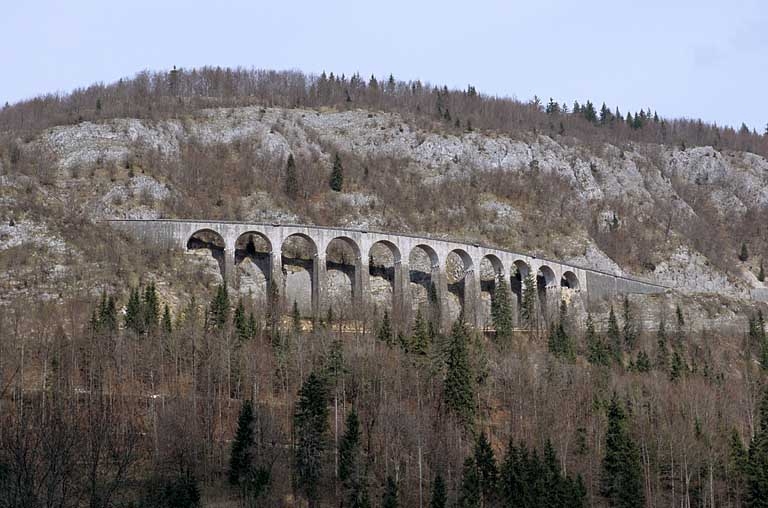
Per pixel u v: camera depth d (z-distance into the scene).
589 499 125.62
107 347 142.38
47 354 139.62
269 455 123.25
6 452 76.00
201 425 126.50
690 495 130.88
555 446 132.62
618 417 134.38
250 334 157.88
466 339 158.38
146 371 141.62
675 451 134.12
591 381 157.00
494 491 120.81
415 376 144.50
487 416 143.88
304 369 144.50
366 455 124.19
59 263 181.50
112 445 99.94
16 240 186.00
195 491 110.19
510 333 189.50
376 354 148.12
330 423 131.25
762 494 125.19
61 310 165.38
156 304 163.88
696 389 157.25
